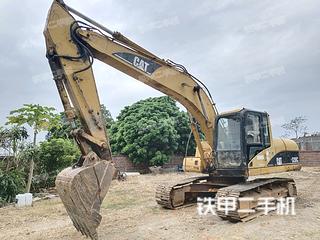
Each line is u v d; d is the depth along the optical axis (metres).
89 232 5.46
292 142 10.98
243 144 8.83
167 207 9.90
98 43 6.98
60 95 6.34
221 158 9.24
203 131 9.55
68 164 16.09
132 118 25.58
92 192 5.57
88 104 6.37
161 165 24.75
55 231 7.77
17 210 10.81
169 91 8.56
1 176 13.13
